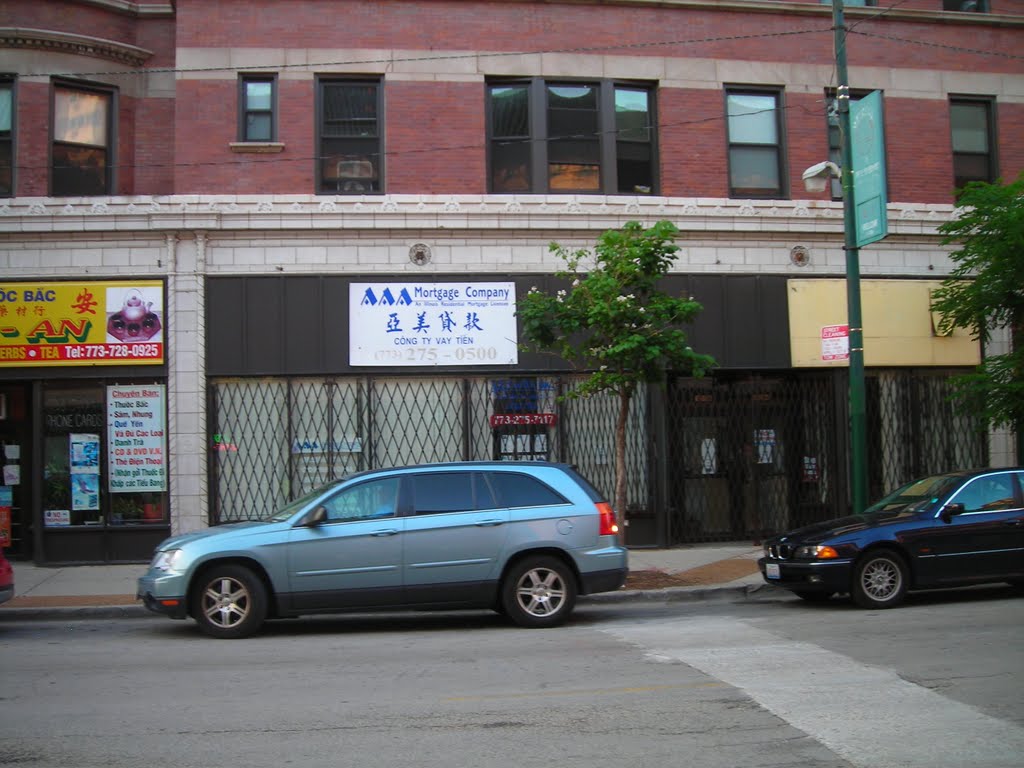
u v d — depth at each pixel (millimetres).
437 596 9586
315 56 15375
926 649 8102
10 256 14711
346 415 15055
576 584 9898
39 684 7480
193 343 14773
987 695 6527
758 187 16422
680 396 16109
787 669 7465
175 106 15406
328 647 8961
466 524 9664
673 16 16219
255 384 14969
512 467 10047
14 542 15180
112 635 10078
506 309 15320
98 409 14812
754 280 16000
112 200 14727
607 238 12203
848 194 13156
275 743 5738
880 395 16422
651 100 16266
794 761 5238
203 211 14781
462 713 6348
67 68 15352
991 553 10703
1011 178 17109
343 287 15094
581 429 15453
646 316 12055
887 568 10523
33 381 14742
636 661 7926
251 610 9477
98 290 14750
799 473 16469
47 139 15141
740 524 16250
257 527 9680
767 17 16500
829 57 16656
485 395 15320
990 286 13945
